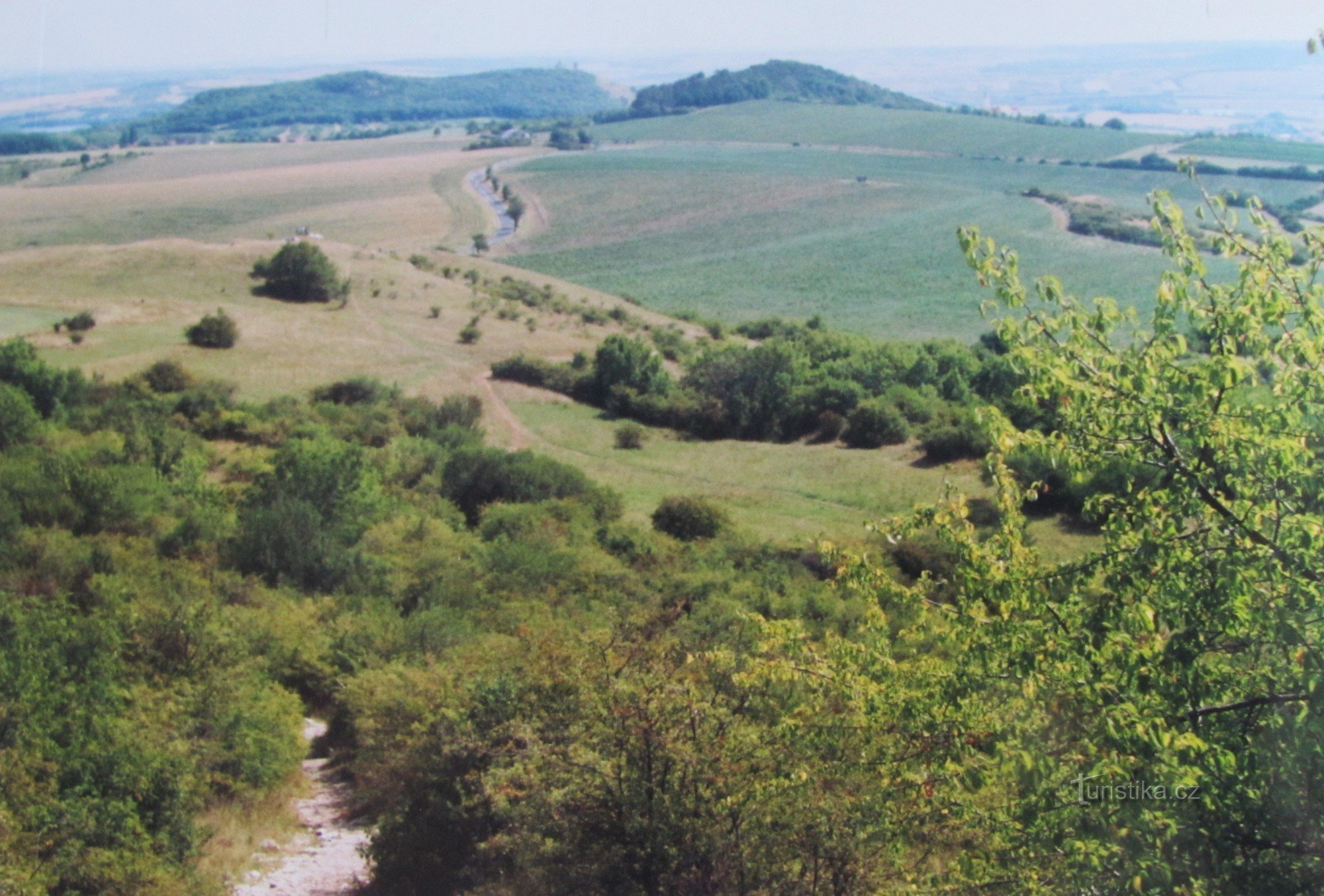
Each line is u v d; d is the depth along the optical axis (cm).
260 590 2439
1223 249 671
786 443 6088
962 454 5294
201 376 6044
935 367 6800
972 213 15950
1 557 2283
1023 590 658
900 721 714
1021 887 629
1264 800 589
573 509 3875
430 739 1158
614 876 797
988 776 647
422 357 7538
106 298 8106
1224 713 620
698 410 6462
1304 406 634
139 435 3725
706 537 3806
